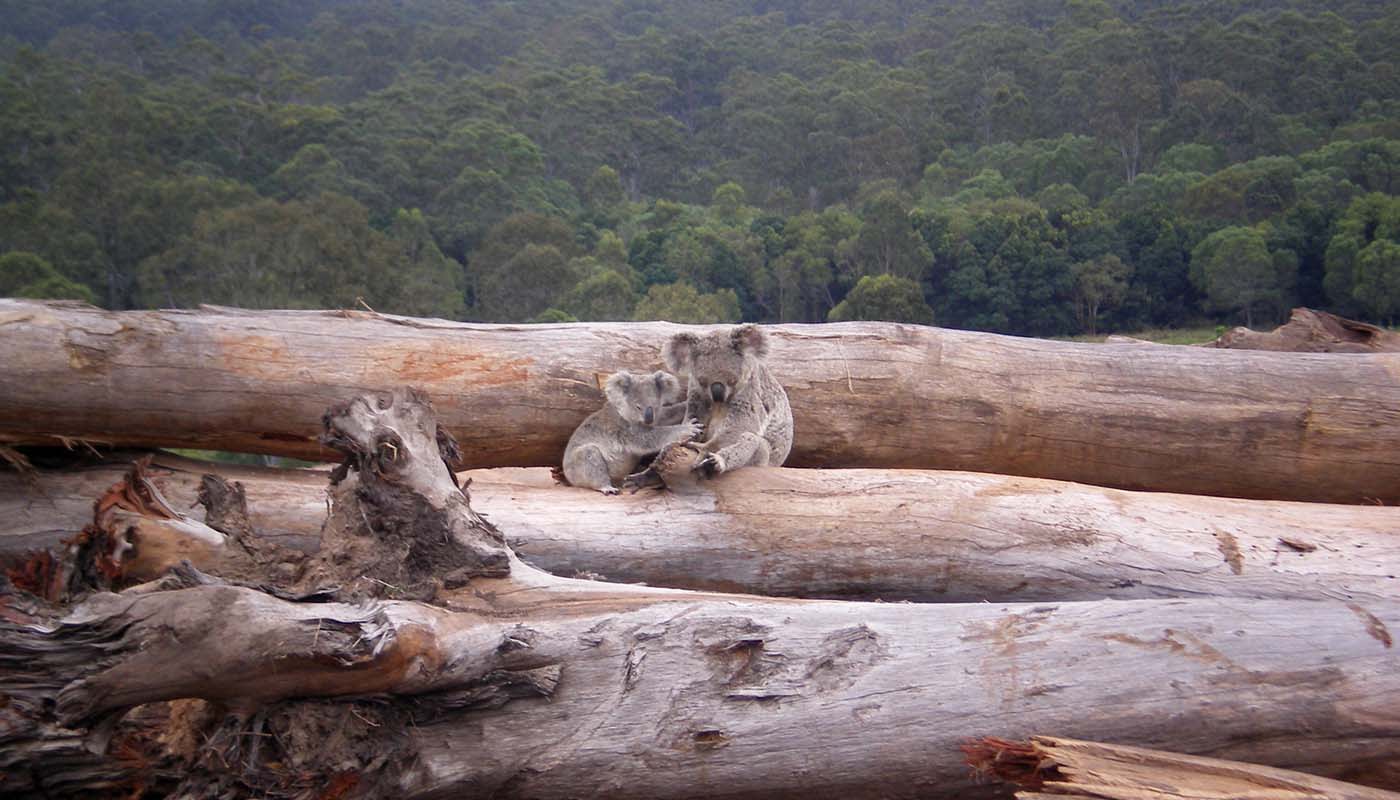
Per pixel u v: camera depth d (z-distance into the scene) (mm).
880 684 4238
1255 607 4469
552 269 32281
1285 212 30484
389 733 4090
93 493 5965
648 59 95938
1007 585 5863
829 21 110750
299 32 126750
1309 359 7512
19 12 108125
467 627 4180
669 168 66750
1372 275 24812
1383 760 4125
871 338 7422
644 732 4145
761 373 7027
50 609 3988
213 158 46844
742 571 5918
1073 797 3670
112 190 32469
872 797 4199
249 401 6285
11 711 3756
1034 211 32375
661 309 28922
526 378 6906
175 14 125375
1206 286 28406
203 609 3816
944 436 7352
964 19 103688
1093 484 7535
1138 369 7406
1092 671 4238
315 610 3951
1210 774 3807
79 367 5922
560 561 5797
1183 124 51469
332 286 25328
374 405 4828
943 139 61531
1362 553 5758
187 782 3969
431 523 4633
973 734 4145
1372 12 73875
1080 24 86000
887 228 32219
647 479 6168
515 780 4094
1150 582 5727
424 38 108750
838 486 6117
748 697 4199
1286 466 7297
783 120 64250
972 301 31016
